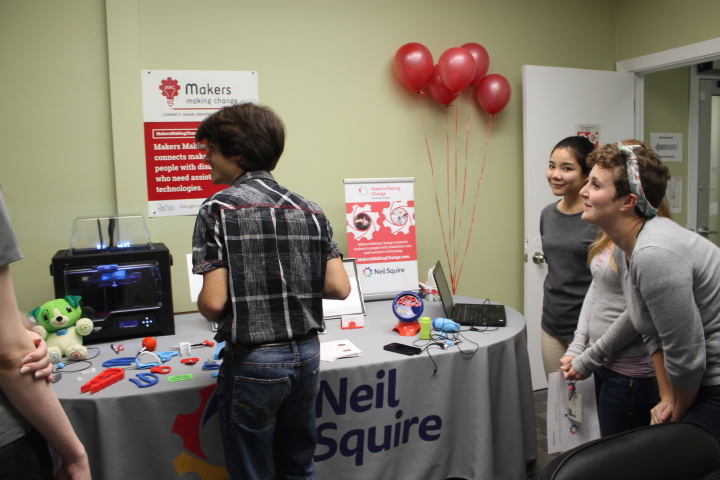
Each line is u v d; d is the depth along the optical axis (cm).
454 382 188
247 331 126
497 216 322
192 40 253
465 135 309
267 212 131
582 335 175
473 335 204
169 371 168
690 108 369
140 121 247
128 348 195
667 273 117
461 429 193
